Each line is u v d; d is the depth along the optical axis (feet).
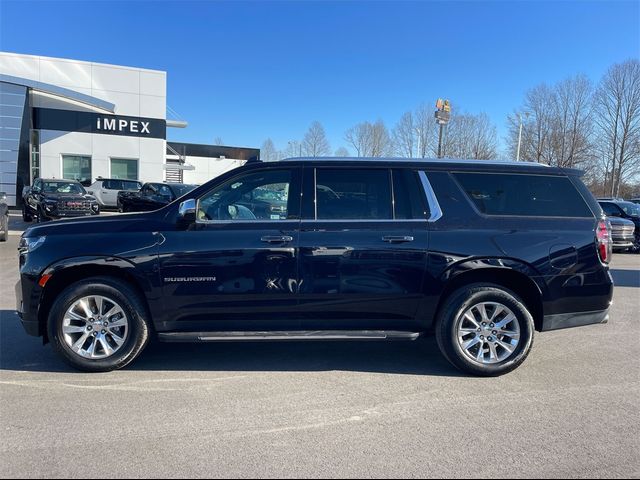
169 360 15.90
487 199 14.93
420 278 14.39
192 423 11.44
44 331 14.69
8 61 81.87
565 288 14.64
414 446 10.50
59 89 78.89
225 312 14.37
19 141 78.38
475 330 14.58
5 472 9.33
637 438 10.95
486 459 10.03
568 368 15.46
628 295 27.71
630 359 16.37
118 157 89.20
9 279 28.86
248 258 14.16
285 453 10.16
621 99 157.69
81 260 13.97
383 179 14.88
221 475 9.36
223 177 14.78
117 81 88.43
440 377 14.62
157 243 14.10
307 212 14.60
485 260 14.38
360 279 14.34
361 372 15.01
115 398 12.80
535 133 157.17
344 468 9.64
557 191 15.15
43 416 11.69
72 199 59.52
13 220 67.82
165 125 92.17
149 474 9.36
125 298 14.11
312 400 12.84
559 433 11.14
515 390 13.64
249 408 12.30
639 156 157.17
